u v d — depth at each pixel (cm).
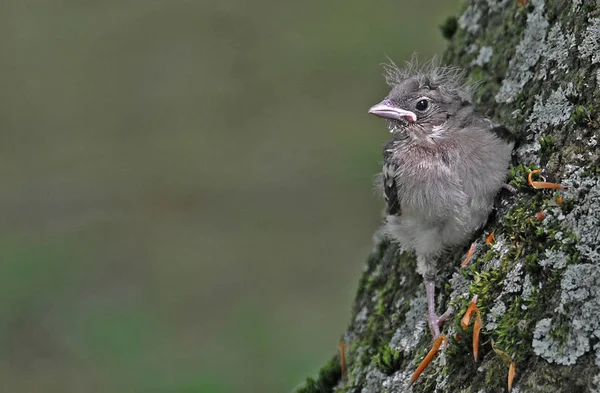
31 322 1277
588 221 438
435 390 486
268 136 1600
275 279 1351
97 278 1377
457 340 480
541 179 491
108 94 1758
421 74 662
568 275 425
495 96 603
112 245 1444
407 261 630
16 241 1444
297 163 1547
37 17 1936
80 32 1875
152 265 1391
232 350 1193
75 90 1775
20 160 1642
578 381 400
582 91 489
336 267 1359
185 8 1878
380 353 573
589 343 404
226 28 1789
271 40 1753
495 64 619
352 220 1438
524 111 546
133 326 1263
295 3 1791
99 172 1606
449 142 586
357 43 1623
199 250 1420
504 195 542
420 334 562
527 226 476
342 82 1628
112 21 1906
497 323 457
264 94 1667
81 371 1168
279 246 1410
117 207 1523
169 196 1546
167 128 1680
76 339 1235
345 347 659
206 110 1683
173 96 1717
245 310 1295
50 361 1196
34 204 1545
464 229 565
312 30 1717
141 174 1584
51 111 1722
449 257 586
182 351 1195
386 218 648
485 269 501
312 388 672
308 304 1288
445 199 566
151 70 1791
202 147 1606
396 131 630
